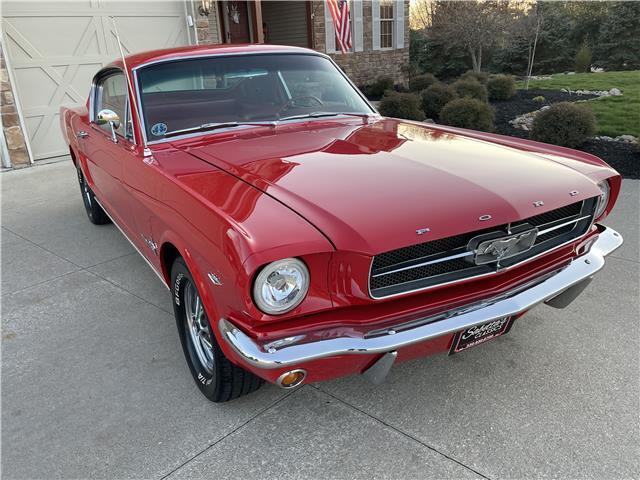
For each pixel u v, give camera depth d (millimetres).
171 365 2883
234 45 3584
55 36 7926
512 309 2199
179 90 3184
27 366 2910
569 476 2062
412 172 2406
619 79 14828
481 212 2121
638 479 2037
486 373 2727
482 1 18250
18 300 3703
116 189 3525
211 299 2127
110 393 2654
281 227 1909
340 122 3465
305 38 14055
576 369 2732
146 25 8953
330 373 2021
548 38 21047
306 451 2232
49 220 5473
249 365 1910
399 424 2377
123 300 3664
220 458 2207
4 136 7516
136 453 2250
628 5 20188
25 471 2174
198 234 2139
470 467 2119
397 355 2062
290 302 1882
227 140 3035
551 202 2297
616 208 5117
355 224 1955
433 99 10352
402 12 15875
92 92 4266
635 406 2441
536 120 7770
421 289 2084
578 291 2633
